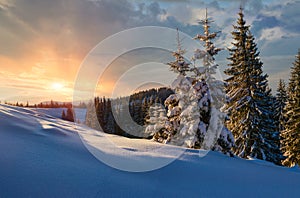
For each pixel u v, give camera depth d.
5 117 4.76
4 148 3.14
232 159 6.18
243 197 3.27
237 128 16.42
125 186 2.84
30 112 6.67
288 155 18.47
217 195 3.18
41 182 2.48
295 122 18.20
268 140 17.66
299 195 3.63
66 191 2.42
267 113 17.25
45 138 4.13
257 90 16.39
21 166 2.73
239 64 16.56
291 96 20.41
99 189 2.62
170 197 2.81
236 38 17.03
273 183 4.16
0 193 2.14
